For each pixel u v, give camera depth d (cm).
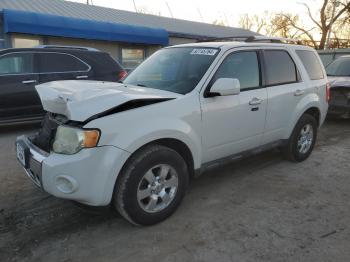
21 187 434
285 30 3550
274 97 458
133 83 423
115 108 305
